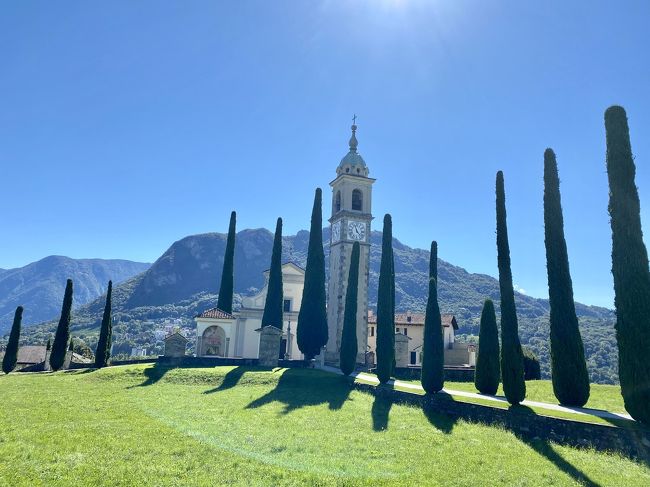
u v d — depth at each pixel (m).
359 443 21.83
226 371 44.50
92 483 14.88
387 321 41.06
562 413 24.48
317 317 57.09
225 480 15.70
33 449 17.98
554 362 28.41
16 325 55.41
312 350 56.44
